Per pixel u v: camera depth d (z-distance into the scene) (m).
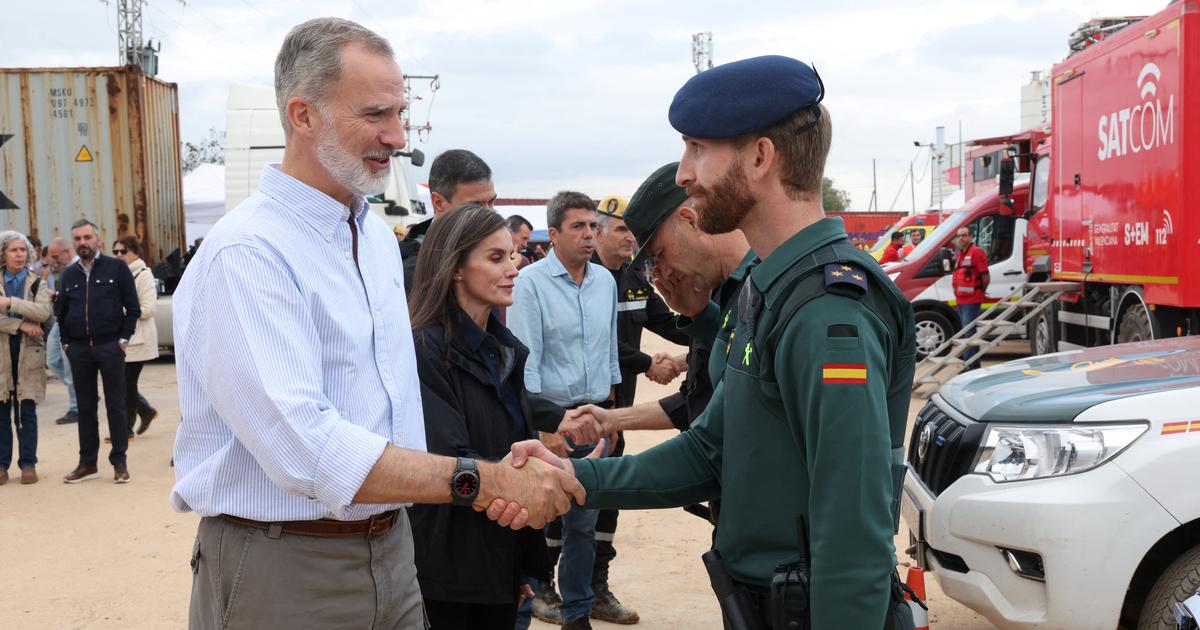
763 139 1.89
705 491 2.26
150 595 5.03
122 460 7.56
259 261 1.90
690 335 3.19
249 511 1.98
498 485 2.06
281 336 1.88
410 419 2.21
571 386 4.42
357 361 2.04
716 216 1.97
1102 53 8.86
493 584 2.75
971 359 11.13
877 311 1.79
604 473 2.23
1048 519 3.15
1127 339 8.72
